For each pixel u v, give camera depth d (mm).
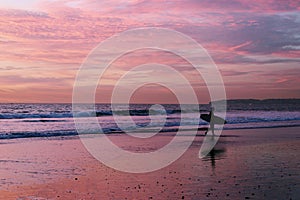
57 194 9016
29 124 34000
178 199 8383
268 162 13531
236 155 15422
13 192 9242
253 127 31516
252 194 8711
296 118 45375
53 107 79000
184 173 11609
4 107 79250
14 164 13516
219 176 10984
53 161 14227
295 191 9008
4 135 24172
